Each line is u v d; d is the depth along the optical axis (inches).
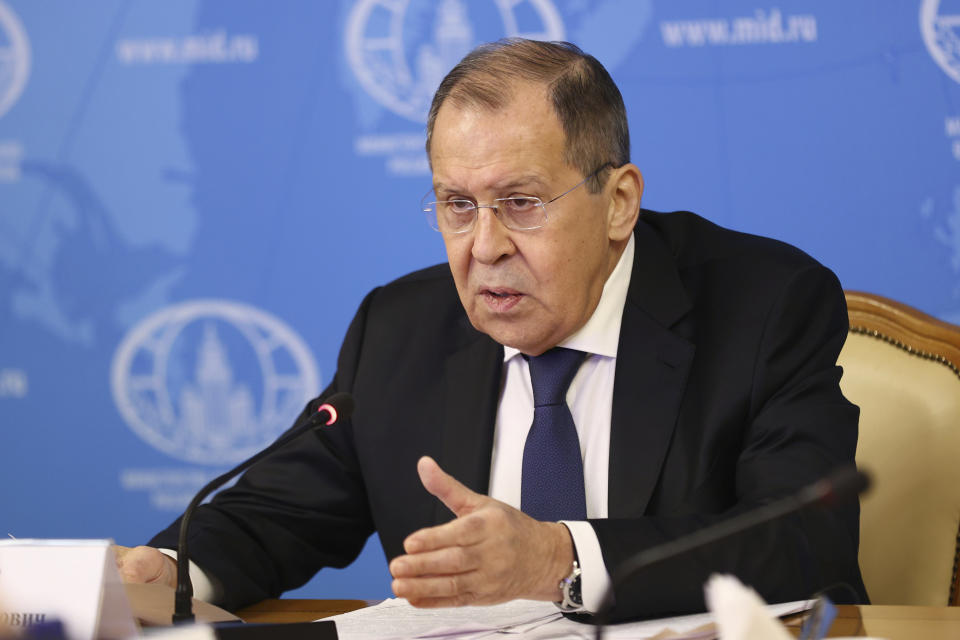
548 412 231.9
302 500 252.1
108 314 461.7
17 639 134.1
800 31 414.0
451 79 221.3
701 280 247.1
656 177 422.6
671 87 421.4
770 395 226.4
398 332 266.7
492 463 240.1
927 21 405.7
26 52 462.3
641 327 237.9
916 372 276.5
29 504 465.4
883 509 270.1
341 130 448.8
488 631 168.4
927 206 405.7
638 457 225.6
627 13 423.8
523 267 217.0
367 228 448.8
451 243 221.8
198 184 457.1
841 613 176.6
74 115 461.1
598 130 220.5
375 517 252.7
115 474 461.7
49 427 464.8
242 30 452.4
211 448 458.0
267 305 455.2
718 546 182.1
